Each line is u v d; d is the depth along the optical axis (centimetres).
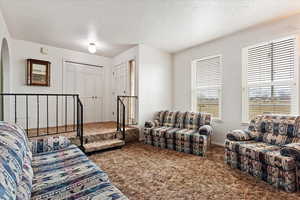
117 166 256
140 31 334
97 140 350
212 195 179
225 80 361
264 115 271
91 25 308
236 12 257
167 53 475
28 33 352
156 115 443
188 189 191
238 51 338
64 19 285
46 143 201
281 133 237
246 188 192
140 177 221
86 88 511
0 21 257
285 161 183
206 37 364
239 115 337
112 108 560
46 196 109
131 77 469
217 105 385
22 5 241
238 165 244
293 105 272
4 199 67
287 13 261
